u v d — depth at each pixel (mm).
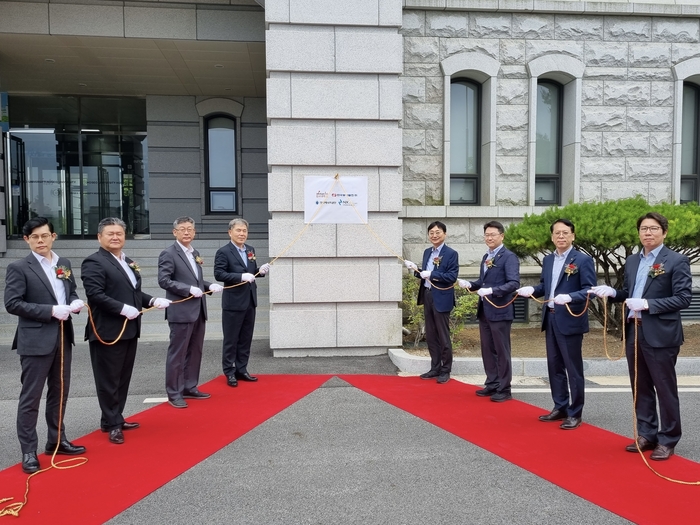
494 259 6207
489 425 5227
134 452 4582
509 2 9914
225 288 6637
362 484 3982
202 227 14148
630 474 4109
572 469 4211
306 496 3797
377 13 7922
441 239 6855
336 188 8039
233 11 10141
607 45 10297
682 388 6477
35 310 4250
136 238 14352
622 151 10438
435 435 4965
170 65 11625
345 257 8141
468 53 9992
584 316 5176
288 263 8047
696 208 8250
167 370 5871
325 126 7988
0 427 5270
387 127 8102
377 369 7449
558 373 5344
